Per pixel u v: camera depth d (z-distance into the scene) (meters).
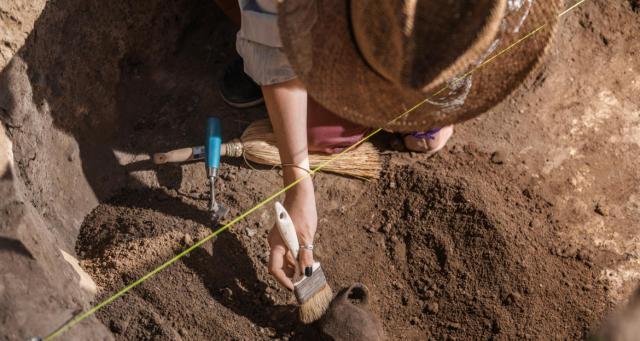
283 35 1.23
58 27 1.56
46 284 1.24
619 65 1.85
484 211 1.54
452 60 1.13
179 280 1.47
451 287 1.50
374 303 1.50
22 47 1.47
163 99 1.79
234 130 1.75
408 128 1.32
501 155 1.68
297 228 1.46
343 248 1.57
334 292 1.51
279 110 1.44
